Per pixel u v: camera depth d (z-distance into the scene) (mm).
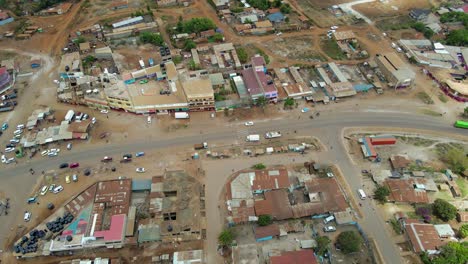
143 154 129875
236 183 117750
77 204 112875
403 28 193375
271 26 190875
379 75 163000
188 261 98875
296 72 161875
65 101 151125
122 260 102500
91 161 128250
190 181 116438
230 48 174125
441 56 171625
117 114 145750
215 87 154875
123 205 112062
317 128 139750
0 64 168875
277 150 130125
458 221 110625
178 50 175875
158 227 106750
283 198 114062
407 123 142000
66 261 99625
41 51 179250
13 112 147500
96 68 164625
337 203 112562
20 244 105062
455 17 197125
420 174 122062
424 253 100812
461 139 136375
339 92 151375
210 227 109250
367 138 133375
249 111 146125
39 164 127562
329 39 185500
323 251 102562
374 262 101000
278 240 106625
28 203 116188
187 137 136375
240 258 99500
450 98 153250
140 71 153250
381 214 112438
